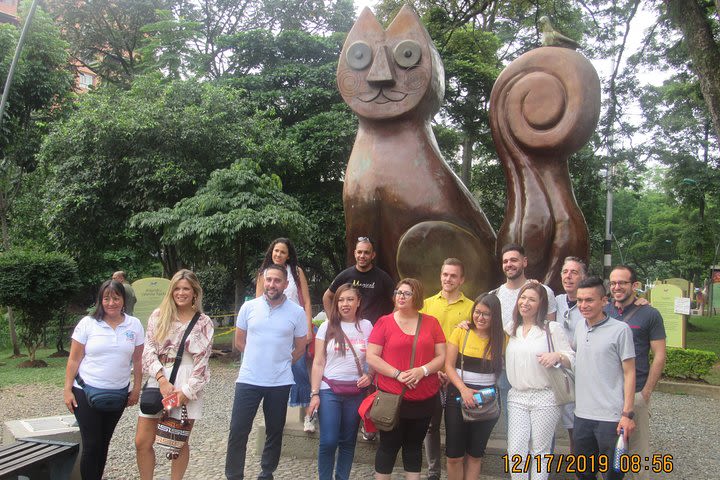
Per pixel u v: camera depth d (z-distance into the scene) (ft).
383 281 13.17
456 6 37.50
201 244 29.78
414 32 14.84
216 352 33.14
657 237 95.50
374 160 14.96
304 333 11.51
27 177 42.01
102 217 35.40
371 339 10.60
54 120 40.98
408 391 10.22
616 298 10.98
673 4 27.35
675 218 95.04
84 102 36.01
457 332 10.66
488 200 55.83
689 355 26.68
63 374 27.17
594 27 37.01
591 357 9.68
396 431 10.38
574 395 10.11
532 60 14.37
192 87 37.22
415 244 14.40
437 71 15.20
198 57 52.44
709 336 48.37
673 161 54.70
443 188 14.76
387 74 14.53
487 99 47.73
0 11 77.41
